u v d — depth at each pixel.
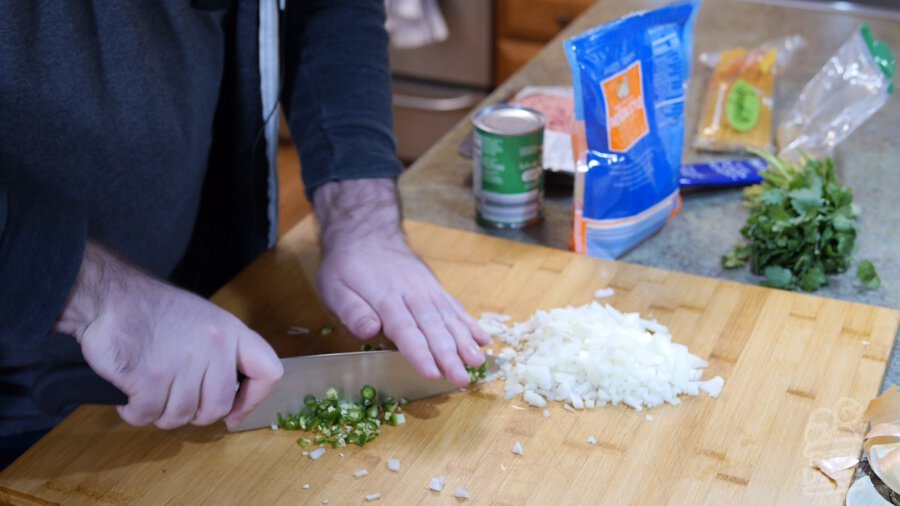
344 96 1.28
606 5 2.09
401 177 1.53
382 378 1.04
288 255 1.31
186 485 0.95
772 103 1.67
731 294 1.20
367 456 0.98
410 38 2.76
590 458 0.97
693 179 1.45
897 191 1.44
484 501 0.92
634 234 1.32
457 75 3.01
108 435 1.01
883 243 1.32
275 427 1.02
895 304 1.20
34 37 0.98
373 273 1.10
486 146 1.33
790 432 0.99
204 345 0.90
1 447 1.17
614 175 1.26
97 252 0.88
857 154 1.55
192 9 1.11
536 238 1.37
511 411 1.04
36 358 1.12
